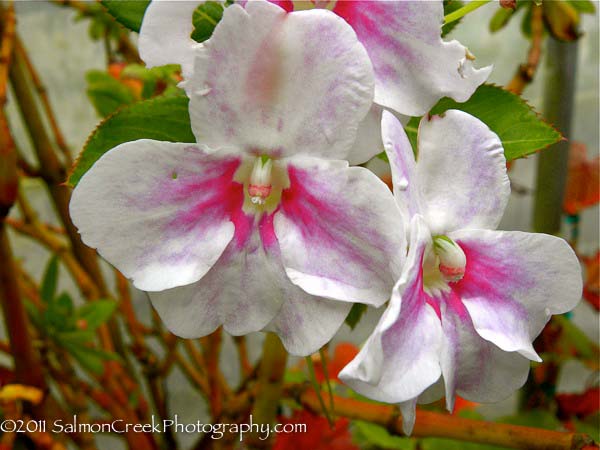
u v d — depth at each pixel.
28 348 0.20
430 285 0.11
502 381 0.11
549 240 0.11
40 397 0.19
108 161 0.09
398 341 0.09
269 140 0.10
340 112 0.09
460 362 0.11
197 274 0.10
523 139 0.12
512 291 0.11
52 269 0.21
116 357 0.21
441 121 0.11
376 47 0.10
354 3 0.10
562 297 0.11
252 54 0.09
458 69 0.10
